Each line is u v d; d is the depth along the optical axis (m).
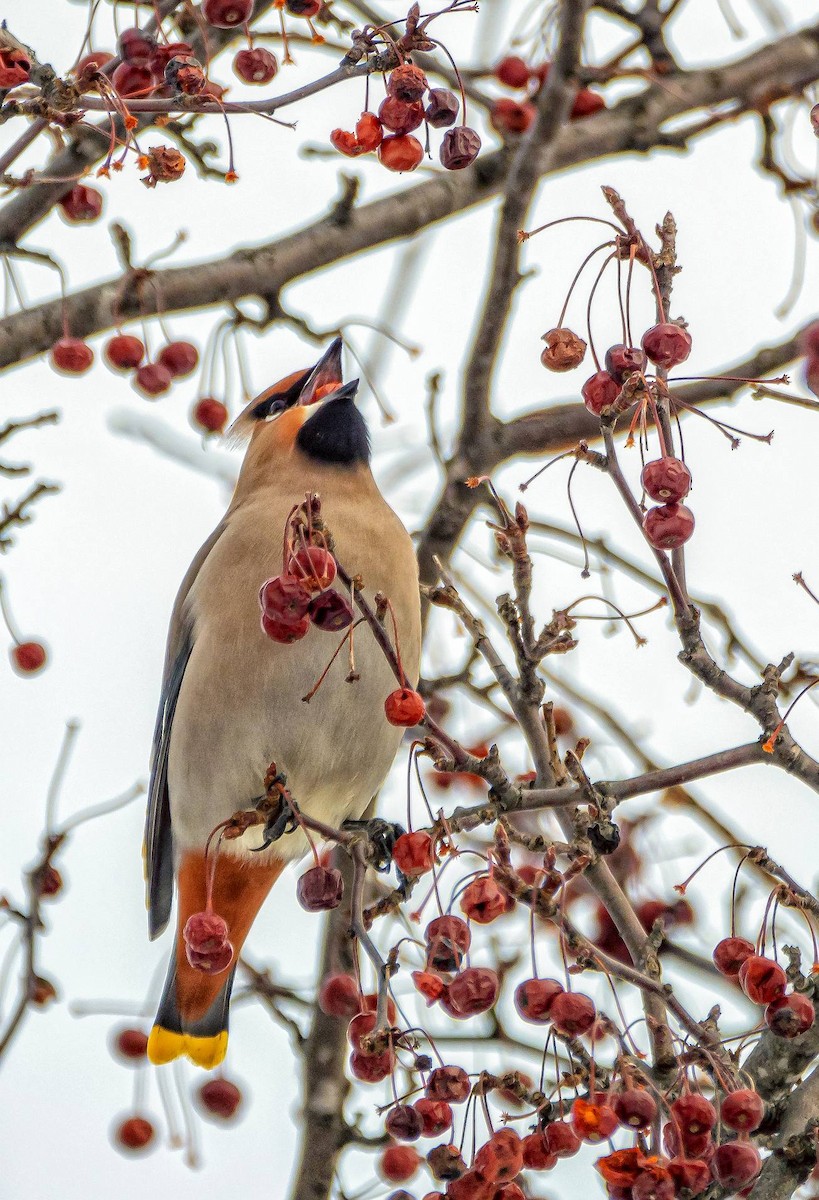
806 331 7.07
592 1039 6.91
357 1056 7.12
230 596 10.27
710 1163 6.75
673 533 7.01
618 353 7.10
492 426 11.54
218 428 11.12
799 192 11.47
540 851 7.45
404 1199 8.29
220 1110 10.42
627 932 8.29
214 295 11.11
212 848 10.23
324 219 11.55
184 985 10.45
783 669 7.55
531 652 7.72
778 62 12.00
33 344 10.70
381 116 7.91
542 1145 6.99
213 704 10.23
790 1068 8.05
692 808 11.59
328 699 10.05
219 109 7.92
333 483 10.82
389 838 10.52
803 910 7.56
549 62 11.28
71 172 10.10
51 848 10.45
